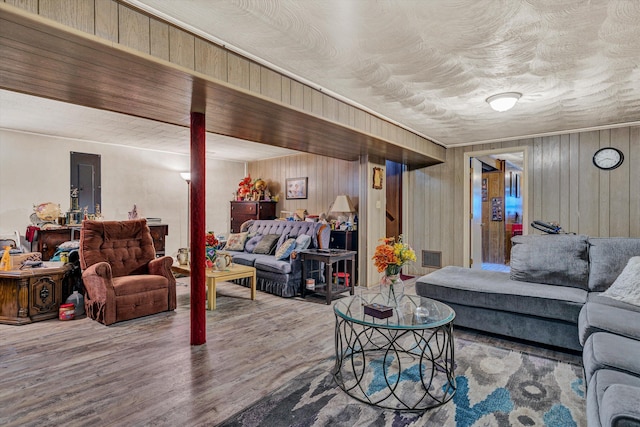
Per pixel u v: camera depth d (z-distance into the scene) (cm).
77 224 512
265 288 469
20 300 339
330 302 416
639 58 243
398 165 628
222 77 223
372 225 523
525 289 285
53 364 250
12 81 216
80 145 552
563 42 220
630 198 419
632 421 108
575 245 303
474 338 303
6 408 195
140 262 402
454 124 423
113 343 290
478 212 595
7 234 480
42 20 149
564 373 236
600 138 438
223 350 276
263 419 185
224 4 179
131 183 610
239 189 709
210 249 423
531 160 486
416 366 246
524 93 314
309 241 471
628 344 171
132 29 179
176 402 201
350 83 290
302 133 359
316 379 228
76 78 212
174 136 525
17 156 496
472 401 202
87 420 185
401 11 186
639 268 254
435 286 323
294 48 229
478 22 197
